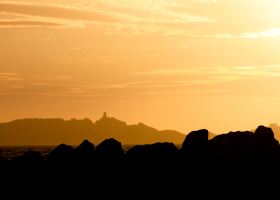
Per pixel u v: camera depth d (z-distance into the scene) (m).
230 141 131.12
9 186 111.31
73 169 117.94
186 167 120.25
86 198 108.81
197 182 115.50
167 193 111.31
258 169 121.69
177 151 126.38
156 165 120.06
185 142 128.00
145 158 121.88
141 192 111.69
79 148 123.69
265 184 115.94
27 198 108.44
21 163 117.56
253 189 113.94
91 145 125.00
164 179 115.75
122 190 111.81
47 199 107.75
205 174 118.50
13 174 114.81
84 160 120.94
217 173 118.88
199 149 125.94
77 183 113.69
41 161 120.19
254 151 128.62
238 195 110.88
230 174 118.88
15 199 107.88
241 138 132.00
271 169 122.19
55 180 113.88
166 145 126.19
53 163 119.44
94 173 116.88
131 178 115.88
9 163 118.19
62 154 121.81
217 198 109.75
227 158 125.75
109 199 108.06
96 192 110.75
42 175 115.19
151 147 125.00
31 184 112.25
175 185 113.94
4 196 108.44
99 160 120.94
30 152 120.94
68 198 108.69
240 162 124.62
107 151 122.75
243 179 117.25
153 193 111.50
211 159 124.69
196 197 109.81
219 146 129.75
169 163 121.25
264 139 132.12
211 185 114.81
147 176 116.62
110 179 115.00
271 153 129.00
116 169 118.56
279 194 112.75
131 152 124.06
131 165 120.06
